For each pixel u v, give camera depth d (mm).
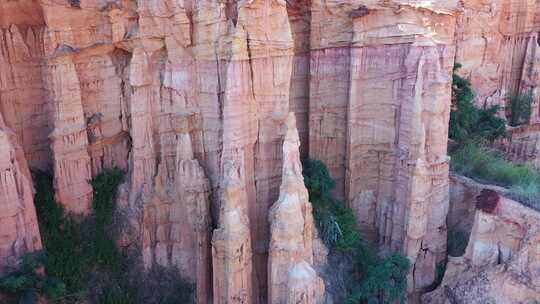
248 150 21391
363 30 23969
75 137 22984
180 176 21750
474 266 22922
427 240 24578
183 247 22984
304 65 25844
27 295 19547
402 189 24344
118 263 23062
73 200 23312
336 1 24016
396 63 23719
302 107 26359
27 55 23359
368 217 26109
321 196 24531
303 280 20172
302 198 21062
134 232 23406
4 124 21047
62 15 22000
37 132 24234
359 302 23016
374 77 24406
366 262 24328
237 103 20422
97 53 23297
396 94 24047
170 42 21516
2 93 22844
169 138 22750
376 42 23938
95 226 23469
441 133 23734
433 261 24781
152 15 21391
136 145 22812
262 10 20406
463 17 35219
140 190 23281
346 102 25250
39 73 23766
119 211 23719
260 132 21672
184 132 21594
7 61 22906
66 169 22969
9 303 19578
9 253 19984
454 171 27438
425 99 23344
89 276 22422
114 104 24219
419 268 24531
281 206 20438
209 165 22031
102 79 23750
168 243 23297
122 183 24156
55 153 22609
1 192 19547
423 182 23391
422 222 23859
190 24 21062
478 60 37125
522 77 39344
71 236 22953
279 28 21000
